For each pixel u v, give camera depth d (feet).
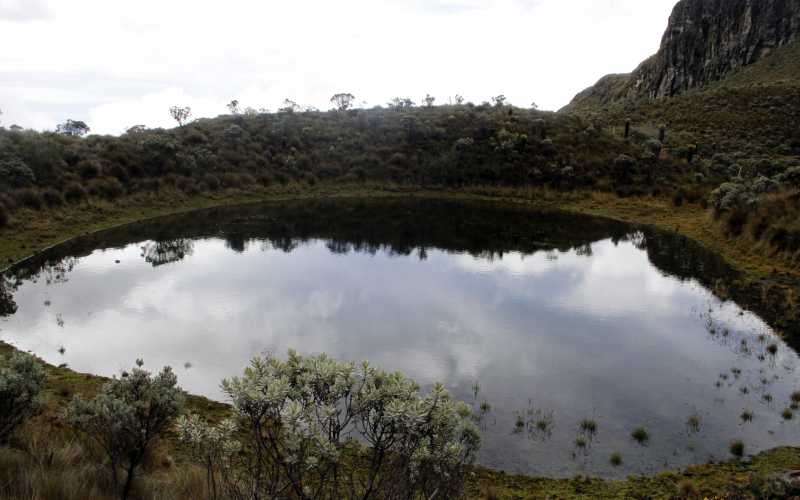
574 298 77.66
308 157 210.59
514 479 33.01
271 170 196.75
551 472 34.19
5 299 70.54
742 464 35.09
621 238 128.47
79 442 25.99
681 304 74.74
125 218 134.62
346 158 214.90
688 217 145.79
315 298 74.74
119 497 20.48
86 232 117.80
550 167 198.29
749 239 102.47
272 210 163.12
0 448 21.36
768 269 88.22
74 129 250.57
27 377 23.70
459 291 80.43
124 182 151.23
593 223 150.82
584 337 61.36
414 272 92.22
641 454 36.73
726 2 488.02
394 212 164.55
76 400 22.54
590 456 36.35
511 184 197.26
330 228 136.98
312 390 15.30
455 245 118.32
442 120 239.09
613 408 43.86
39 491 17.58
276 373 15.55
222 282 82.33
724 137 228.43
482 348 57.21
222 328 61.41
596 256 107.96
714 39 482.28
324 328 62.18
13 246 98.12
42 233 108.68
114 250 103.65
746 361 54.34
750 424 41.11
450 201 187.32
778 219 98.43
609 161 198.70
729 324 65.87
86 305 68.95
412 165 212.23
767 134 224.94
